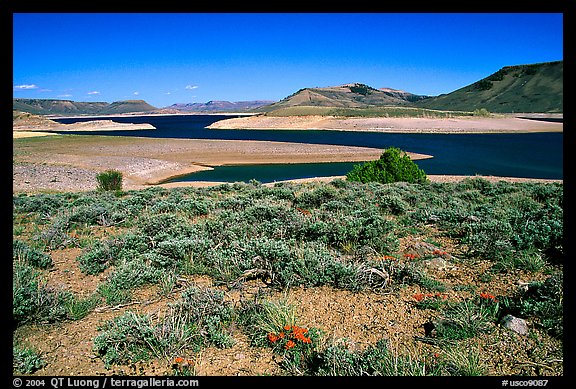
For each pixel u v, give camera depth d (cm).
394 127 10744
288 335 381
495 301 458
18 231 830
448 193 1441
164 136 9031
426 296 482
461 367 333
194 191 1620
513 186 1670
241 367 349
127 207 1059
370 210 891
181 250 603
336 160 4669
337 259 571
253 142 6562
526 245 641
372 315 444
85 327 423
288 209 855
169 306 450
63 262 644
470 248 662
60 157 4516
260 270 560
